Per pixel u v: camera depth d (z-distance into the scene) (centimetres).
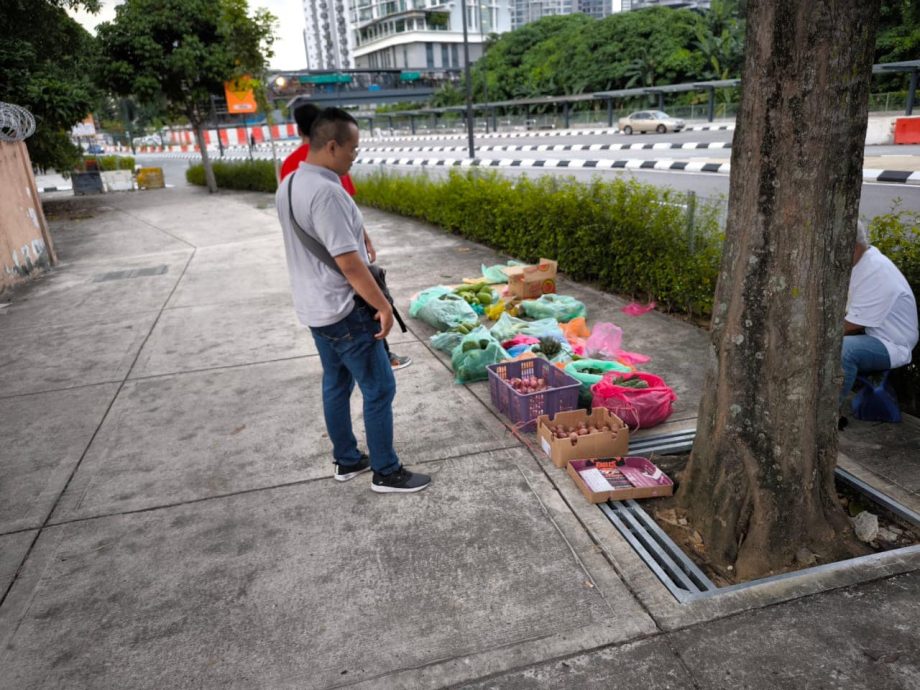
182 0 1769
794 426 248
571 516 289
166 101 1953
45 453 378
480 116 6550
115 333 605
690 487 287
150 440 388
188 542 287
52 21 1630
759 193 234
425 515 296
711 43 5009
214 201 1739
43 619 245
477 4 12656
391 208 1300
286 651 223
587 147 2361
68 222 1463
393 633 228
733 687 199
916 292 370
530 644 219
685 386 423
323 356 304
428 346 523
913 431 340
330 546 279
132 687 212
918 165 1230
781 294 238
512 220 802
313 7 17088
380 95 8681
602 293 646
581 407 402
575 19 6862
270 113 1531
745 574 254
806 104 218
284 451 365
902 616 222
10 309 716
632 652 213
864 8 210
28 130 887
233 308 666
